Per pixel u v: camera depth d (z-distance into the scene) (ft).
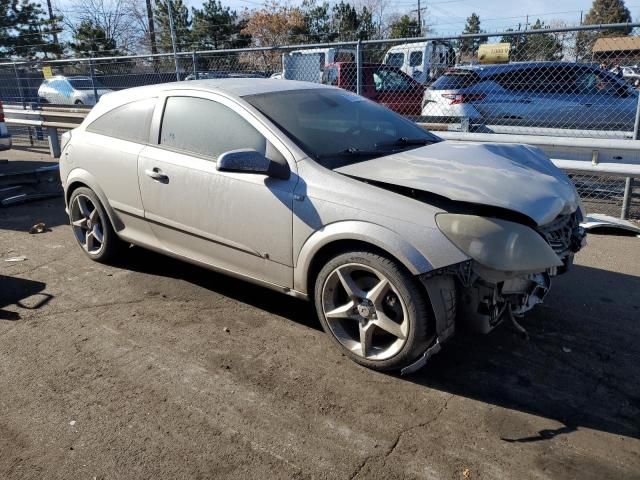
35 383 10.32
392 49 45.75
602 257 16.62
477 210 9.57
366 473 8.06
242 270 12.23
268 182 11.21
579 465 8.18
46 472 8.14
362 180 10.42
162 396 9.89
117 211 14.67
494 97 28.81
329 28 123.34
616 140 19.79
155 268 15.75
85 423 9.19
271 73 39.52
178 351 11.37
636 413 9.37
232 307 13.32
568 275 15.26
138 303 13.57
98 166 14.79
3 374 10.62
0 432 9.00
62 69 47.50
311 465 8.23
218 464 8.26
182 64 43.91
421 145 12.77
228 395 9.91
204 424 9.14
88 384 10.27
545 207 9.79
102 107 15.29
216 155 12.21
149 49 121.90
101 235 15.83
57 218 21.49
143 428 9.05
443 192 9.56
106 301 13.70
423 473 8.04
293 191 10.82
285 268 11.32
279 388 10.10
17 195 24.67
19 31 98.27
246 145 11.73
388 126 13.37
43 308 13.37
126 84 40.45
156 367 10.80
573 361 10.97
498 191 9.73
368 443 8.67
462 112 28.68
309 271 10.98
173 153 13.03
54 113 35.53
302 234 10.75
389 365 10.24
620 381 10.30
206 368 10.75
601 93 27.07
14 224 20.70
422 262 9.34
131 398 9.84
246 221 11.64
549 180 10.87
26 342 11.78
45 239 18.71
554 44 24.20
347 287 10.41
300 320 12.68
